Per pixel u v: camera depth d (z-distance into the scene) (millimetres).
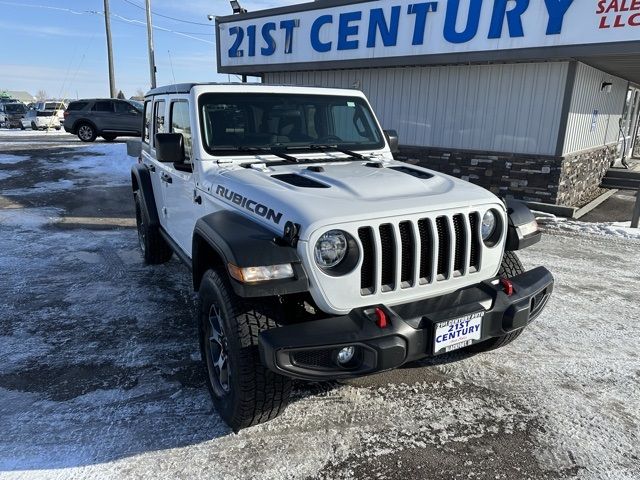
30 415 3078
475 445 2863
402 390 3412
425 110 10898
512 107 9727
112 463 2686
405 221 2715
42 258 6199
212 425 3016
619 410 3209
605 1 7840
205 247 3164
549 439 2920
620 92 13352
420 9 9875
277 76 13555
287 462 2709
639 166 14953
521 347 4039
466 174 10508
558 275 5875
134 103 21625
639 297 5207
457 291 2975
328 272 2555
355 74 11875
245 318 2648
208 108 3840
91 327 4289
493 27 9023
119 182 11969
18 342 4000
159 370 3619
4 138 23844
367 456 2764
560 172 9359
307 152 4098
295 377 2461
